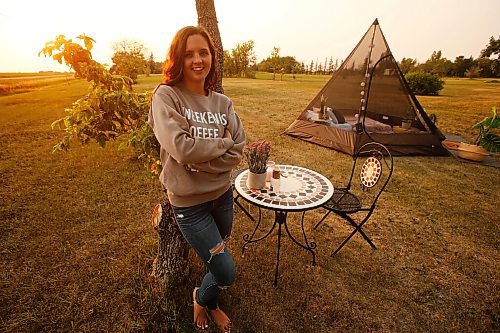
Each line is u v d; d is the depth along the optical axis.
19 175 4.47
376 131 6.31
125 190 4.02
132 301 2.16
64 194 3.86
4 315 2.03
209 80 1.74
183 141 1.40
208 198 1.65
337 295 2.39
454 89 25.70
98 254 2.68
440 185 4.66
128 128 2.29
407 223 3.54
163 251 2.24
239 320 2.09
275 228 3.31
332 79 7.14
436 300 2.40
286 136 7.42
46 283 2.31
